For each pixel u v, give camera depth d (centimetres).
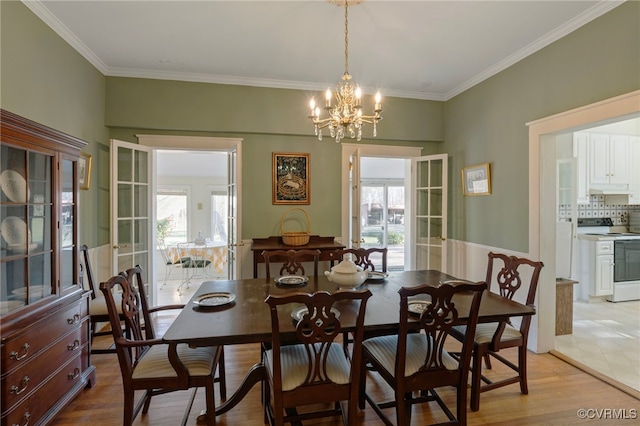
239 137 380
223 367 216
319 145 402
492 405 210
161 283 556
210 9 237
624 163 439
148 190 369
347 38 276
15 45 211
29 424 171
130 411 164
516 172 308
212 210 640
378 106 220
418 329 171
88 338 230
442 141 427
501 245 329
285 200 394
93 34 271
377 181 745
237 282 251
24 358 168
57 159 198
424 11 238
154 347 191
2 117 155
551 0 223
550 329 284
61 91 264
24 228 177
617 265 423
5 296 169
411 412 204
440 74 351
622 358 273
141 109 350
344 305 193
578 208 467
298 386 153
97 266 330
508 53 303
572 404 211
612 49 223
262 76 361
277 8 236
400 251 755
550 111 272
